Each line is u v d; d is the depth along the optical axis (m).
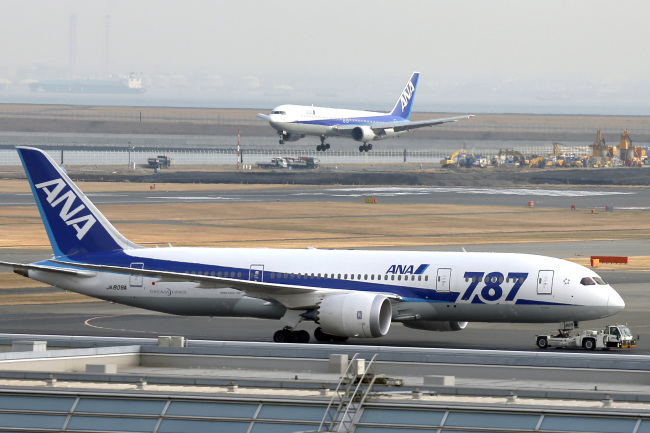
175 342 156.25
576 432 100.12
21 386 119.75
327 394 113.81
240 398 110.19
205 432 106.69
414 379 137.38
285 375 142.50
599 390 128.25
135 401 111.88
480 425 102.88
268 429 106.19
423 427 103.62
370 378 117.31
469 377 141.25
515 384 134.38
